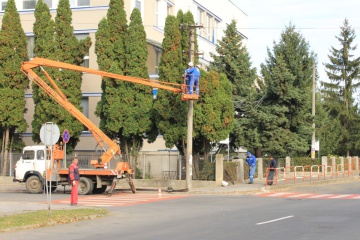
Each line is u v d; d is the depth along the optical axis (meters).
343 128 69.62
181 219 19.11
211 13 56.38
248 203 25.36
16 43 39.25
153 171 38.62
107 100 37.12
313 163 50.53
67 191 34.19
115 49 37.69
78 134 38.41
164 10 47.28
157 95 36.50
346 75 74.00
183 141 36.44
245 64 46.09
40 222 17.59
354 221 17.73
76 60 38.66
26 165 32.84
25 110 40.22
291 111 45.56
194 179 36.81
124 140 38.25
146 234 15.38
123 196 30.59
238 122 44.19
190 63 31.94
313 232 15.12
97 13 43.06
